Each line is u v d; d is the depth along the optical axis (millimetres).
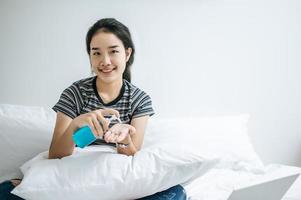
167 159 927
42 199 889
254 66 1844
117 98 1206
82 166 921
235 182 1317
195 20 1785
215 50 1812
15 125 1359
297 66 1864
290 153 1934
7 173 1267
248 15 1810
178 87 1814
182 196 988
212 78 1828
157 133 1507
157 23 1768
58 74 1736
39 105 1743
